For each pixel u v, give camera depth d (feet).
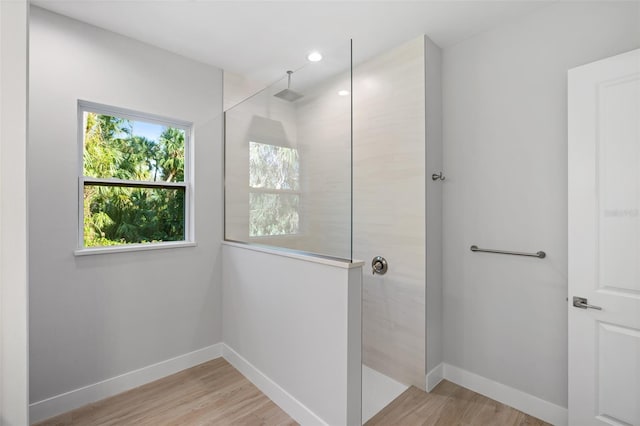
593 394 5.20
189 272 8.33
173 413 6.35
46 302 6.18
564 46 5.75
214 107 8.74
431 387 7.13
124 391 7.14
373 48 7.57
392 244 7.60
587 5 5.50
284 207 6.65
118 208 7.34
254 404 6.70
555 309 5.90
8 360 3.14
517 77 6.36
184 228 8.45
